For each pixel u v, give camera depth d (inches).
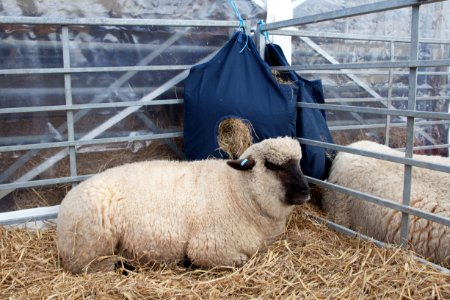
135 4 211.5
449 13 311.9
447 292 127.6
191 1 222.7
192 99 196.5
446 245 146.8
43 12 195.6
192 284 133.0
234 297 127.9
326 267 144.9
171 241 145.0
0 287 135.3
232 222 146.8
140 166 157.9
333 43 273.9
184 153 214.8
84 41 198.1
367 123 291.0
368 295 127.4
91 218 140.7
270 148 146.9
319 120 213.6
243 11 236.5
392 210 163.8
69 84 191.0
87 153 206.7
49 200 202.2
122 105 200.5
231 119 192.1
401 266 141.3
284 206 151.3
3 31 184.4
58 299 125.8
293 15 263.9
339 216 192.5
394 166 181.6
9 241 168.2
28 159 197.0
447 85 322.0
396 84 300.4
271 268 143.0
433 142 322.0
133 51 208.5
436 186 162.6
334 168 204.4
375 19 288.4
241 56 199.5
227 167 157.1
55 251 160.9
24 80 190.5
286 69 204.1
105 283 134.0
